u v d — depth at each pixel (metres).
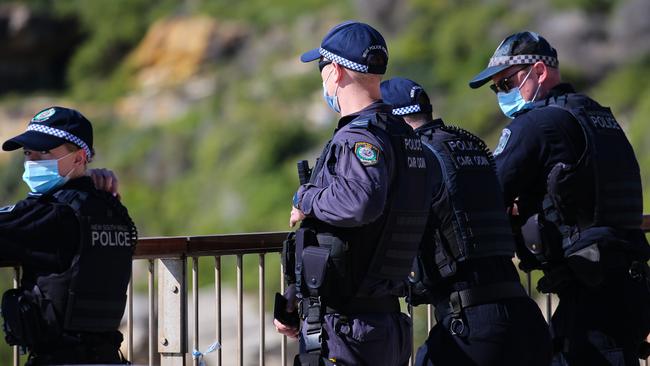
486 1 83.38
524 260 15.46
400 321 12.72
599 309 14.77
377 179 11.82
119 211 12.80
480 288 13.12
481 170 13.59
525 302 13.37
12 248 11.95
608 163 14.77
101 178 13.12
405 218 12.33
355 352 12.23
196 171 81.50
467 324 13.08
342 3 99.50
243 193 74.00
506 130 15.08
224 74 96.19
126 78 102.19
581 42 74.38
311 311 12.34
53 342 12.11
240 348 15.49
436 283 13.39
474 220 13.17
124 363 12.77
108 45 107.50
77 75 106.25
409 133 12.60
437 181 13.27
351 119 12.57
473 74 76.25
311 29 96.44
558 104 15.05
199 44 100.81
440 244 13.22
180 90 95.69
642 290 14.90
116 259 12.57
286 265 13.05
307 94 84.81
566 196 14.66
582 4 77.00
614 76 71.25
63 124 12.52
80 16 110.56
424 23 83.31
